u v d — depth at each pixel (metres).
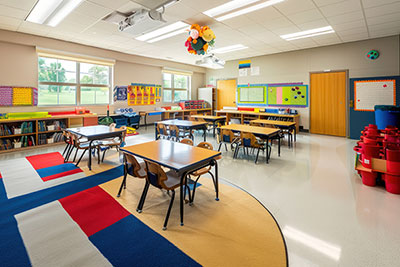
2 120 4.93
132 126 8.17
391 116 4.97
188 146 3.07
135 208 2.51
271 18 4.71
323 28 5.45
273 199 2.77
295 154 5.03
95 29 5.26
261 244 1.91
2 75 5.39
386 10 4.34
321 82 7.54
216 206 2.58
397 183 2.85
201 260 1.71
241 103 9.88
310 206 2.59
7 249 1.82
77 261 1.69
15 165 4.09
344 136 7.23
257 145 4.30
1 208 2.50
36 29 5.25
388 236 2.02
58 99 6.57
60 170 3.82
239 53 8.43
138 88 8.69
